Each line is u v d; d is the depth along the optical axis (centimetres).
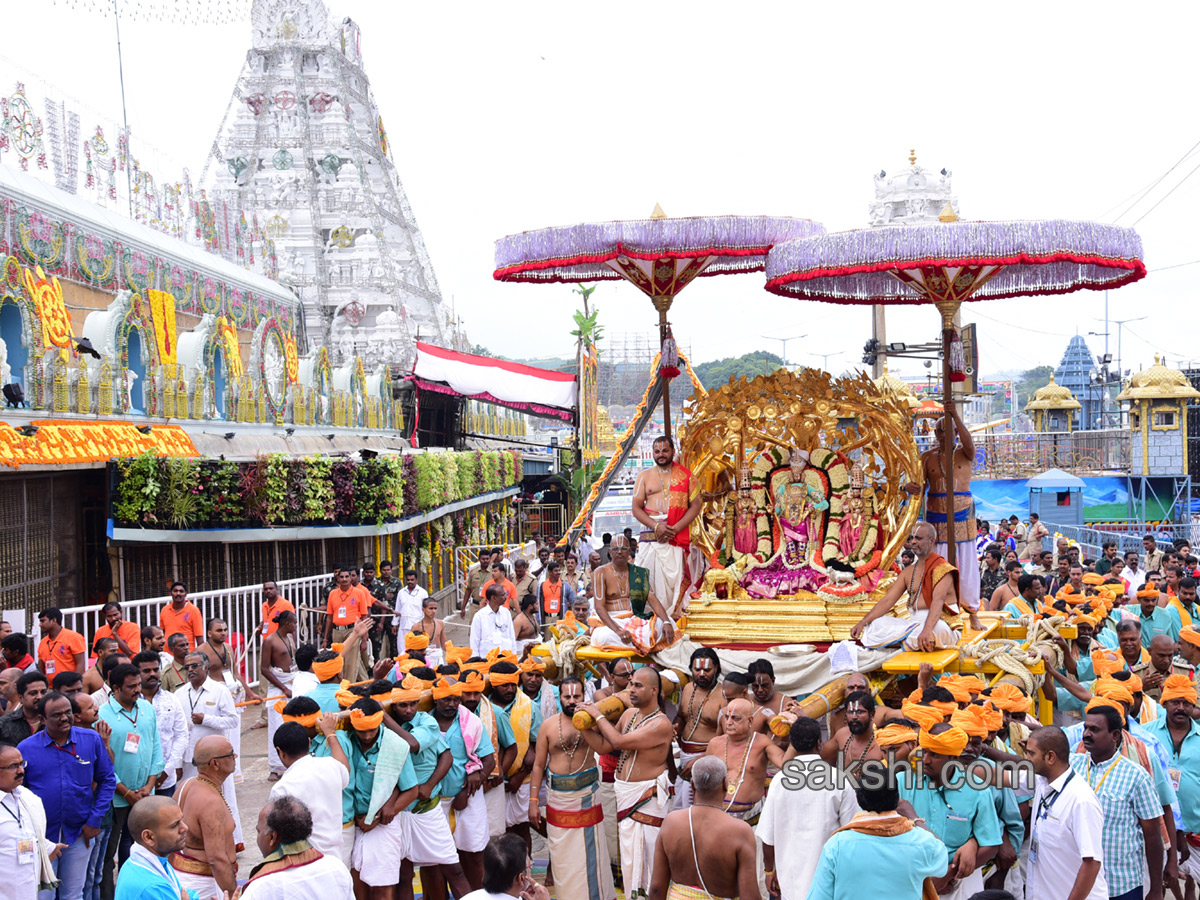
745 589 1028
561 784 780
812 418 1027
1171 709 742
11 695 873
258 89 4562
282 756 676
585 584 1889
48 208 1995
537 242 1041
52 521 1554
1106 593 1237
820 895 514
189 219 2984
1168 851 681
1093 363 6962
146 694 864
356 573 1400
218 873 629
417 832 747
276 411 2253
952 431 985
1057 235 863
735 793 741
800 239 930
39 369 1466
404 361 3997
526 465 4719
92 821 741
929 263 877
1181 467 3741
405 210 5884
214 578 1733
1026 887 634
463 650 962
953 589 945
